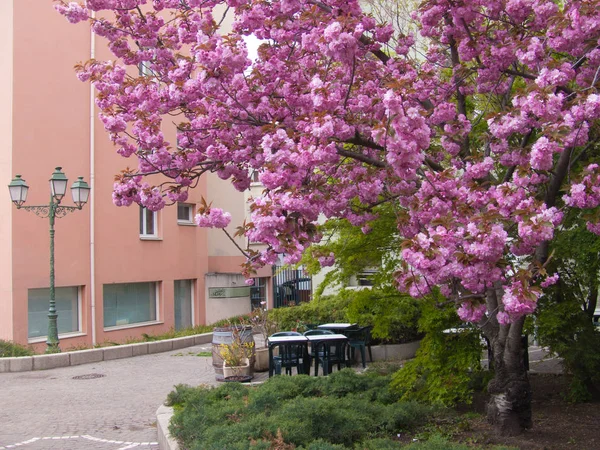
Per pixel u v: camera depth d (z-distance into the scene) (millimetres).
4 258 15211
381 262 7555
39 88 16047
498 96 6887
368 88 6324
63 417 8594
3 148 15422
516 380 5914
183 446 5699
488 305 5938
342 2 5793
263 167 5375
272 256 5043
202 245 21719
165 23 7207
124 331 18422
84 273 17125
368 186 5617
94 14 14672
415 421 6387
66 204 16672
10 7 15438
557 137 4246
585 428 6156
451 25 6652
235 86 5742
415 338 12664
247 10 6062
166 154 6355
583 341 7609
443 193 5035
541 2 5559
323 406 5836
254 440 5082
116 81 6879
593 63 5324
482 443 5676
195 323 21375
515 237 5348
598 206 4934
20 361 13086
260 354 11891
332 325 11555
